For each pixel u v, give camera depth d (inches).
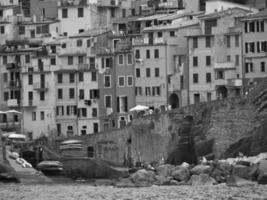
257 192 7593.5
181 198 7372.1
